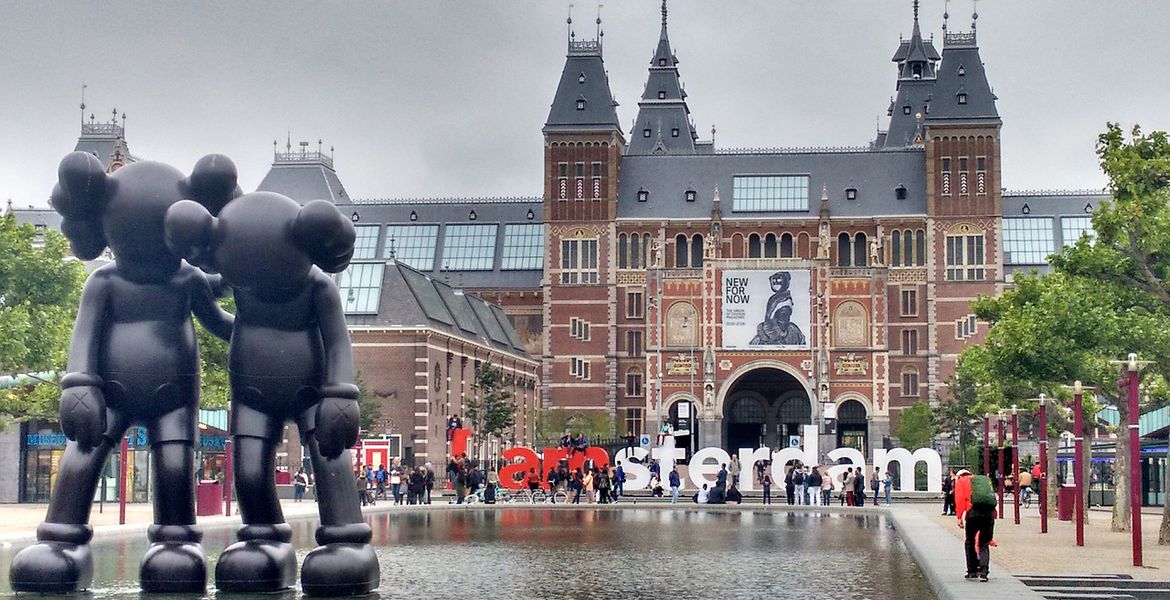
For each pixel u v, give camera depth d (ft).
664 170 482.28
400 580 107.45
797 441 341.82
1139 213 133.18
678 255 475.31
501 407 385.70
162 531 93.76
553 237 473.67
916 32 571.28
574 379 469.98
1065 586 98.43
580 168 474.08
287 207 89.51
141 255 91.20
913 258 462.60
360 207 523.29
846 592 98.99
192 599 89.15
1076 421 139.33
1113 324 143.33
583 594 97.45
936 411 398.01
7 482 258.16
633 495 329.31
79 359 90.27
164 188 90.74
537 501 290.15
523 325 497.87
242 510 94.63
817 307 425.28
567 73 478.18
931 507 262.26
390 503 274.36
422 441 355.97
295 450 355.56
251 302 91.97
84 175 88.58
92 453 90.99
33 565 89.51
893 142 565.53
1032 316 156.87
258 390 92.17
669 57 593.83
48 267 188.65
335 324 92.12
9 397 197.16
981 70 464.24
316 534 91.81
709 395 426.10
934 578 102.37
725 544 151.43
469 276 506.07
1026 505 271.28
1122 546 139.95
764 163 480.64
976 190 459.32
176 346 92.53
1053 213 487.61
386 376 359.05
